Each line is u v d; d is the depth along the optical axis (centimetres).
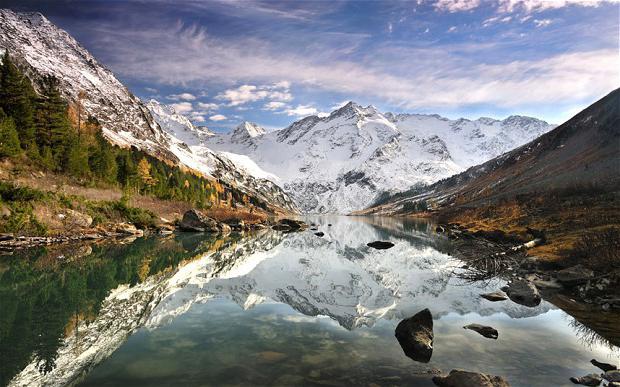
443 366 1222
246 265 3588
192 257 3981
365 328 1645
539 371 1194
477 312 1952
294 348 1366
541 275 2809
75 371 1166
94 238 5097
